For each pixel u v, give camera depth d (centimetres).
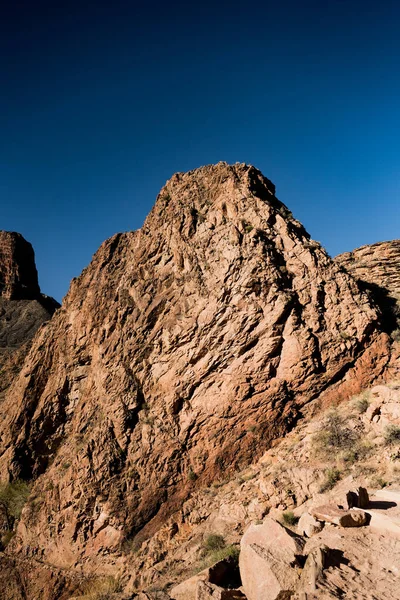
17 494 2425
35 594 1891
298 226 2386
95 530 1891
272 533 960
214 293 2075
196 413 1938
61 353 2780
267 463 1705
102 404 2239
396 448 1435
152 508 1833
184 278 2231
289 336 1922
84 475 1997
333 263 2153
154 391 2111
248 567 890
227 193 2423
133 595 1456
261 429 1825
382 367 1894
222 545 1428
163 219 2578
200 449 1878
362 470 1413
